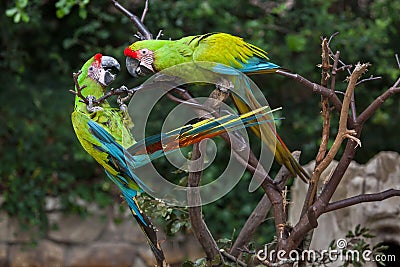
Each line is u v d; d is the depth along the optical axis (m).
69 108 11.66
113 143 4.32
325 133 4.47
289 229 4.75
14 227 11.11
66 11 8.65
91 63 4.82
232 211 11.59
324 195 4.41
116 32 11.50
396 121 11.91
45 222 11.20
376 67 11.59
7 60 11.33
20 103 11.55
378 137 12.01
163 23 11.12
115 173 4.32
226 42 5.46
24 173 11.32
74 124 4.49
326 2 11.60
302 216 4.54
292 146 11.73
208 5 11.28
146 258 11.38
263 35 11.52
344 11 12.33
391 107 11.88
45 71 11.91
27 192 11.21
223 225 11.55
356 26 11.57
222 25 11.33
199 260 4.90
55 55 11.56
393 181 6.90
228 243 5.56
